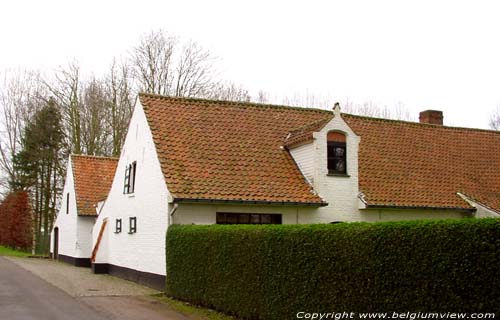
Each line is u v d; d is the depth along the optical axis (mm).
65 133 44031
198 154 18969
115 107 41344
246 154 19688
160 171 18172
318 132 19078
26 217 45062
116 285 20062
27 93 48250
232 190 17641
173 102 21469
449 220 8156
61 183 45156
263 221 18078
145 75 39438
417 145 24234
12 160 46750
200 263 14789
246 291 12562
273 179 18797
